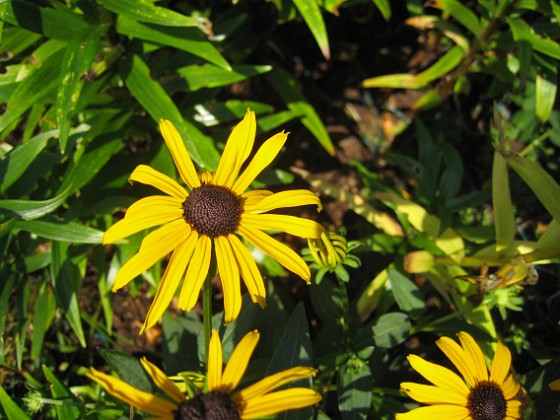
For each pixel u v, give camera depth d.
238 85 0.59
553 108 0.55
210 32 0.49
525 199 0.55
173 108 0.43
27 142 0.43
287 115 0.50
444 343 0.38
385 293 0.48
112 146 0.45
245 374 0.43
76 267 0.48
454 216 0.52
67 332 0.51
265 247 0.37
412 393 0.38
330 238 0.39
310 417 0.39
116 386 0.34
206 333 0.38
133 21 0.44
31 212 0.41
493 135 0.57
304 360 0.39
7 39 0.45
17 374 0.49
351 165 0.59
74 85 0.42
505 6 0.48
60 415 0.41
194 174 0.39
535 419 0.42
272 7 0.53
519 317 0.52
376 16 0.63
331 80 0.62
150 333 0.53
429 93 0.54
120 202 0.46
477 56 0.52
